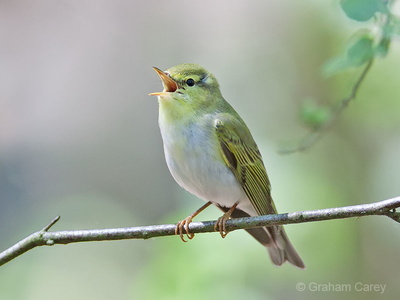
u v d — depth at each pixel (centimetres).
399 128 1325
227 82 1508
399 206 598
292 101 1474
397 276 1214
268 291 1101
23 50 1477
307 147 909
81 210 1405
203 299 1021
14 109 1457
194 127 774
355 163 1348
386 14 725
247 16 1555
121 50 1488
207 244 1054
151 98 1461
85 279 1366
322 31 1441
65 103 1463
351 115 1312
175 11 1516
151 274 1063
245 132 818
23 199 1403
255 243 1058
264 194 834
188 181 793
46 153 1442
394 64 1233
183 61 1506
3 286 1331
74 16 1495
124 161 1437
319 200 1223
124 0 1501
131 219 1391
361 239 1211
